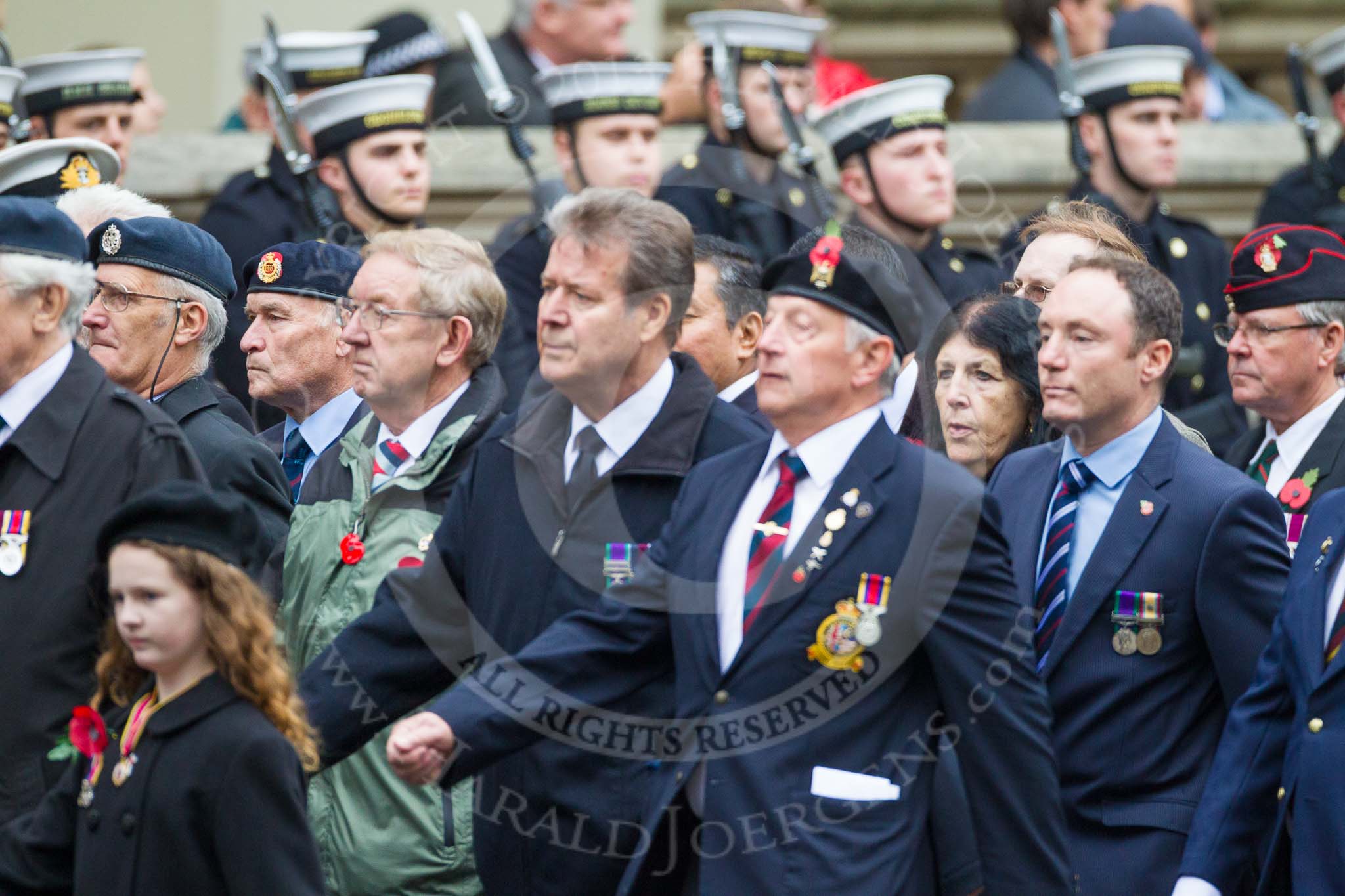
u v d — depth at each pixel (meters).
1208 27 40.97
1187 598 19.09
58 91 31.97
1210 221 37.59
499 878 18.72
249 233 29.59
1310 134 33.62
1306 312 21.94
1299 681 18.20
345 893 19.80
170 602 16.45
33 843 17.03
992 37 47.66
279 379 22.77
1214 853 18.27
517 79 34.69
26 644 18.12
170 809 16.25
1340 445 21.97
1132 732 19.03
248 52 37.28
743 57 29.81
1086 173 31.28
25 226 18.72
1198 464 19.53
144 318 21.58
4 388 18.69
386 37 34.03
